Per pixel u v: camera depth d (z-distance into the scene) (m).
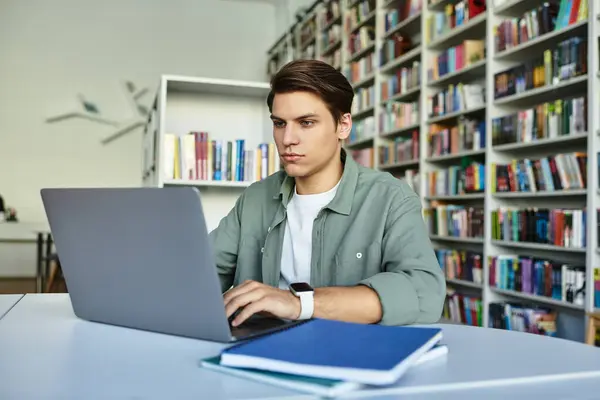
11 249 7.53
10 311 1.09
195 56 8.62
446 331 0.95
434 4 4.58
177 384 0.62
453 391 0.62
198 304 0.81
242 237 1.42
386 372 0.58
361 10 5.92
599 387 0.64
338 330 0.77
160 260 0.82
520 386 0.64
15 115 7.86
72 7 8.09
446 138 4.39
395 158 5.17
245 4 8.86
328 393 0.58
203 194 3.21
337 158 1.31
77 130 8.06
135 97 8.27
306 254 1.30
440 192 4.48
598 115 3.06
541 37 3.43
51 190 0.92
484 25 4.22
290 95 1.13
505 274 3.71
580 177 3.17
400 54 5.15
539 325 3.47
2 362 0.71
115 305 0.92
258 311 0.87
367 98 5.78
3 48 7.84
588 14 3.10
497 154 3.86
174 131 3.20
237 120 3.31
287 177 1.35
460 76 4.45
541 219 3.43
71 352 0.77
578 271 3.16
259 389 0.60
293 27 8.02
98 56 8.17
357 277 1.23
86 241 0.91
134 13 8.34
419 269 1.06
